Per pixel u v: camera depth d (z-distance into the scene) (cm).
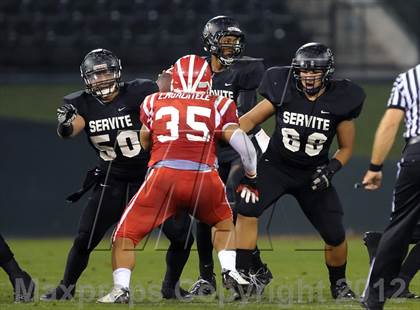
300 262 3562
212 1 7081
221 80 2712
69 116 2289
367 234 2328
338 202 2403
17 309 2134
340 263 2425
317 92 2331
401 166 1919
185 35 6869
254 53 6750
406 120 1955
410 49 7138
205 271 2622
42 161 5478
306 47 2308
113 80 2341
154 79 6359
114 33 6931
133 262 2230
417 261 2350
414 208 1912
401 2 7469
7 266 2308
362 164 5497
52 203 5484
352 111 2336
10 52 6812
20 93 6294
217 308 2153
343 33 7031
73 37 6894
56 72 6581
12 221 5488
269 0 7119
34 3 7162
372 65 6725
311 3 7300
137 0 7112
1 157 5478
